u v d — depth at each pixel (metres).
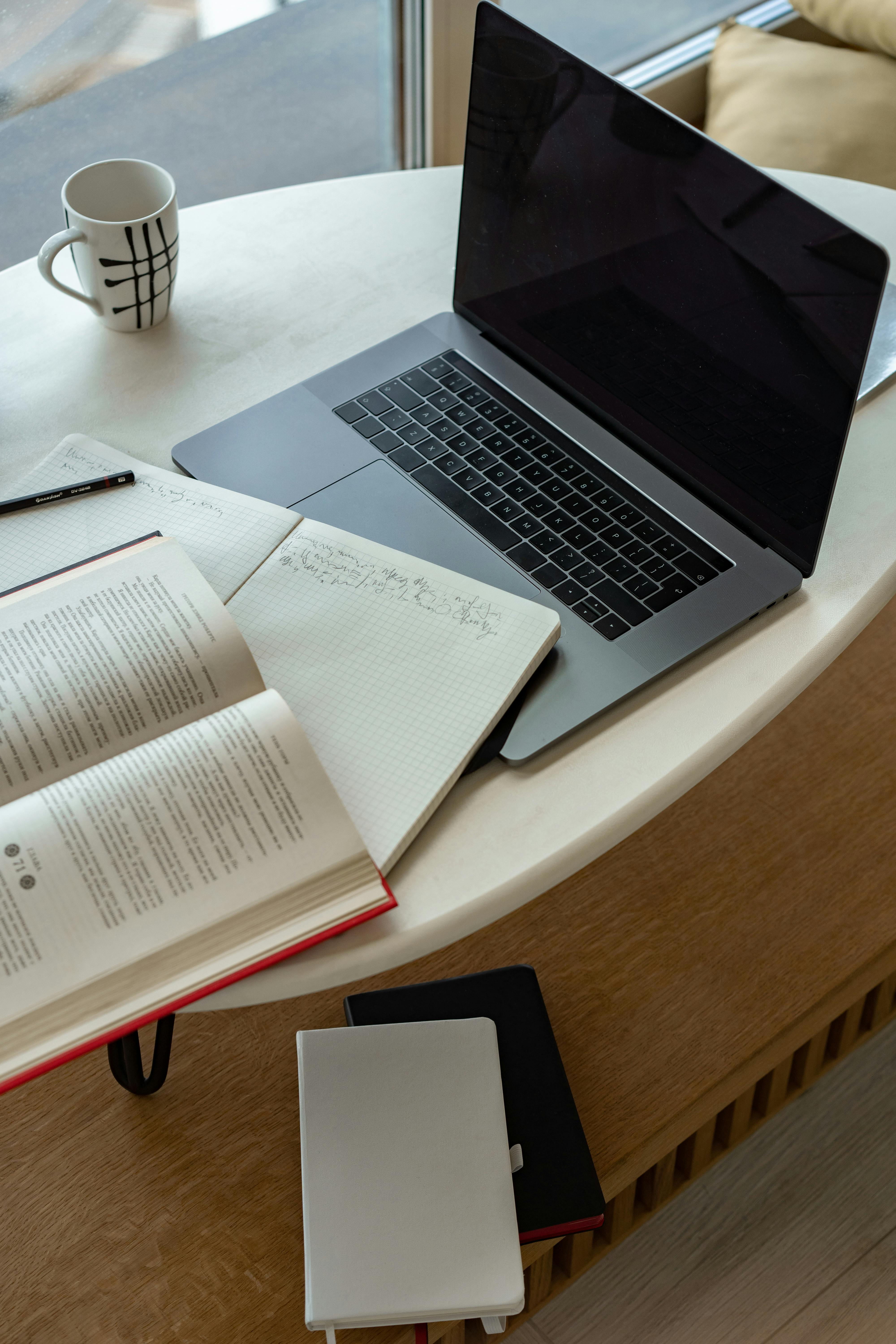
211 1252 0.88
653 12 1.58
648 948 1.08
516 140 0.76
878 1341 1.07
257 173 1.36
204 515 0.69
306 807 0.52
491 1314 0.78
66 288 0.82
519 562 0.69
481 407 0.79
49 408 0.79
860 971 1.07
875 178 1.43
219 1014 1.02
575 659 0.63
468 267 0.84
